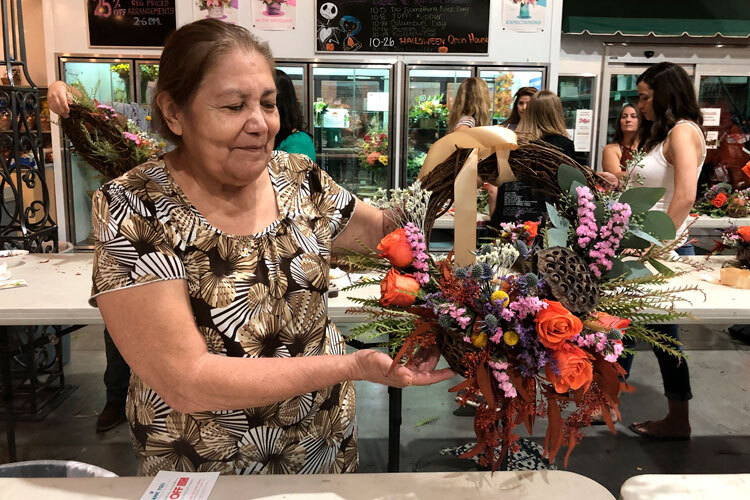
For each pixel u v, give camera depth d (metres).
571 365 0.90
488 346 0.95
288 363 0.97
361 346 2.09
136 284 0.98
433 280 1.04
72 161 5.43
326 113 5.43
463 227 1.09
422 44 5.31
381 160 5.45
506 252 1.03
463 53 5.33
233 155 1.00
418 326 0.99
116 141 2.33
